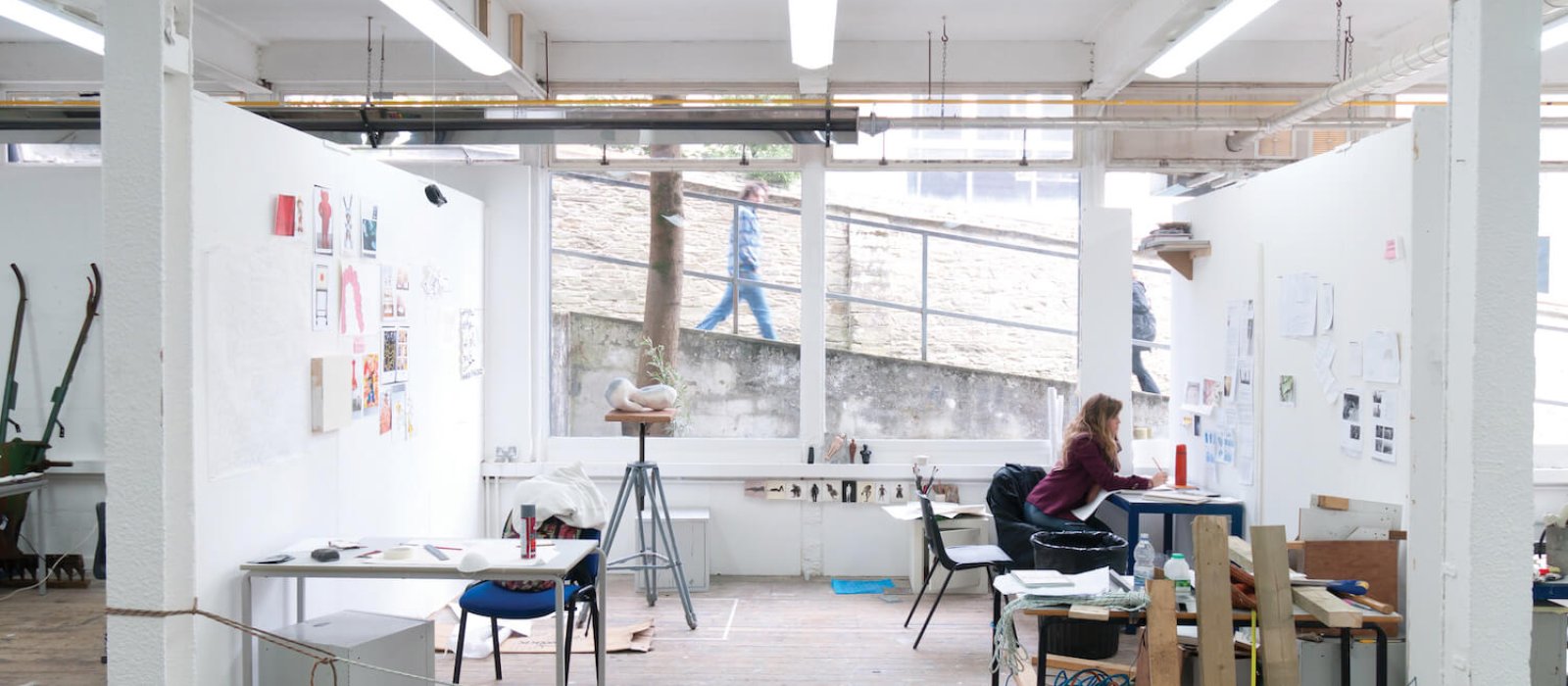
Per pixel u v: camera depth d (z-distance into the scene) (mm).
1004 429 6902
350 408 4766
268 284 4051
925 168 6801
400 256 5398
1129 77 6105
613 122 5477
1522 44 2594
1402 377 4207
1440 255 4094
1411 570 4031
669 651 5199
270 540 4102
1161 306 6965
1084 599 3637
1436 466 4070
